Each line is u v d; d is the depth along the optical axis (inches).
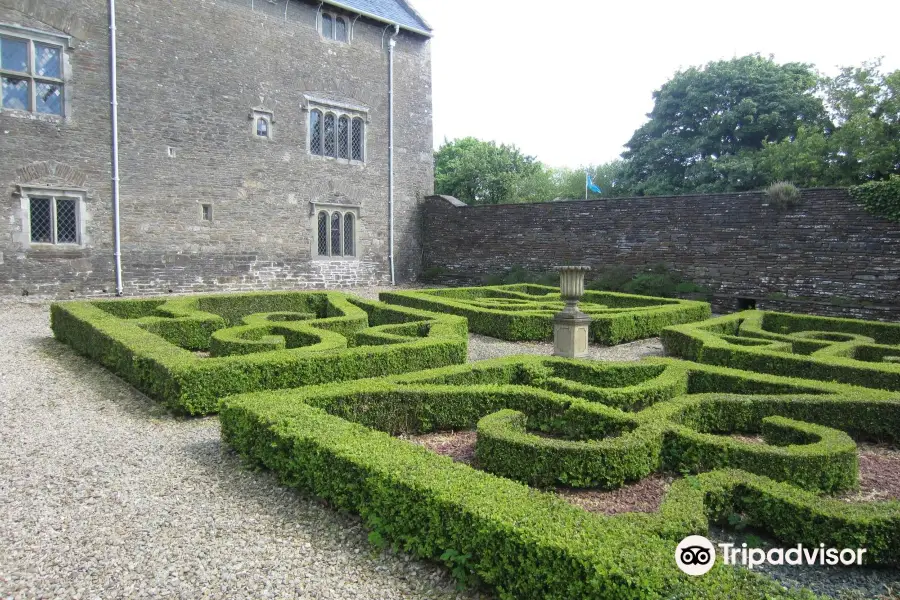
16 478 178.9
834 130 989.2
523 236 818.8
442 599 121.6
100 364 324.2
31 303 548.1
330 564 134.6
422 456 154.2
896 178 537.3
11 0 528.4
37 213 558.3
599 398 229.3
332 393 211.0
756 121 1125.7
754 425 224.7
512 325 441.1
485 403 230.2
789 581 133.4
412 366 298.0
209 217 676.7
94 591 122.8
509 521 118.5
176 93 640.4
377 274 861.2
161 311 415.5
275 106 727.1
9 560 133.7
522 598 114.0
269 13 714.8
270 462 179.8
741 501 152.6
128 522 152.7
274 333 347.9
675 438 187.6
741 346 328.5
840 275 572.1
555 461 173.9
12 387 278.5
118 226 600.7
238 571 130.8
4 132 531.2
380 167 852.0
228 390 246.4
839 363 284.2
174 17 634.2
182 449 207.5
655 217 699.4
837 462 175.0
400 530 139.1
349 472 152.7
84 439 214.8
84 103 574.6
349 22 797.9
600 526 117.1
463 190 1282.0
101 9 581.0
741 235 635.5
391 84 852.6
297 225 759.7
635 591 98.3
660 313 480.7
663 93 1258.0
